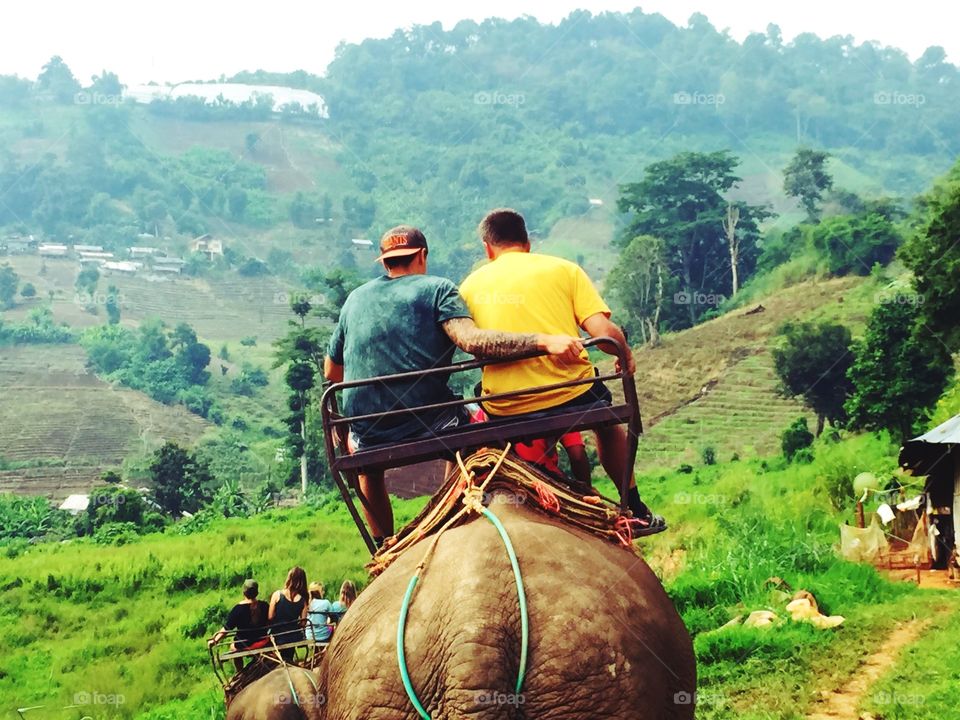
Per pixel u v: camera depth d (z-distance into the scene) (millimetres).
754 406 81562
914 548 22656
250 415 157000
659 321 108625
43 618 37625
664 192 130000
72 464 129750
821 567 21000
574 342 4133
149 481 121688
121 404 153375
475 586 3307
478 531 3590
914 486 28938
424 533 3967
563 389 4379
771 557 21547
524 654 3184
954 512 21875
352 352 4504
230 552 45625
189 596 40031
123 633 34875
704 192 128875
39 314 188625
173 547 48438
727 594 19469
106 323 195250
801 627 15258
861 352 45688
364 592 3734
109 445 138000
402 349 4406
